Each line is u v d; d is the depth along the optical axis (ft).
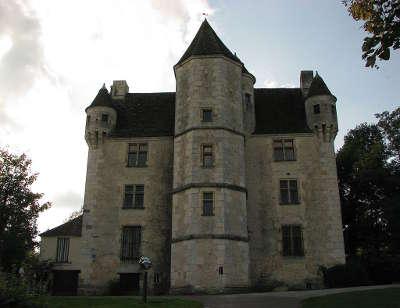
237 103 97.35
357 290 63.05
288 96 113.50
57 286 106.01
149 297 70.03
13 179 96.89
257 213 97.14
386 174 115.34
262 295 66.23
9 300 43.52
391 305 46.39
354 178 120.16
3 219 93.61
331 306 48.70
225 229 84.23
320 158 99.60
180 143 94.38
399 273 102.78
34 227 97.81
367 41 24.85
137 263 93.91
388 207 108.99
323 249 93.45
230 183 88.74
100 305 53.31
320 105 102.12
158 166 100.48
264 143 102.27
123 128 105.81
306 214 96.22
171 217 96.43
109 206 97.96
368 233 117.91
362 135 131.23
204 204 86.38
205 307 54.44
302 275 92.22
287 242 95.14
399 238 111.04
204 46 100.17
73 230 114.73
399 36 23.95
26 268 59.82
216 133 91.66
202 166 89.20
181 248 85.10
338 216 95.14
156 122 107.04
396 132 122.31
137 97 115.14
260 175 99.76
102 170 100.42
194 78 96.73
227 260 82.23
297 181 98.68
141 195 98.94
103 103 104.78
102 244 95.35
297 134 101.86
